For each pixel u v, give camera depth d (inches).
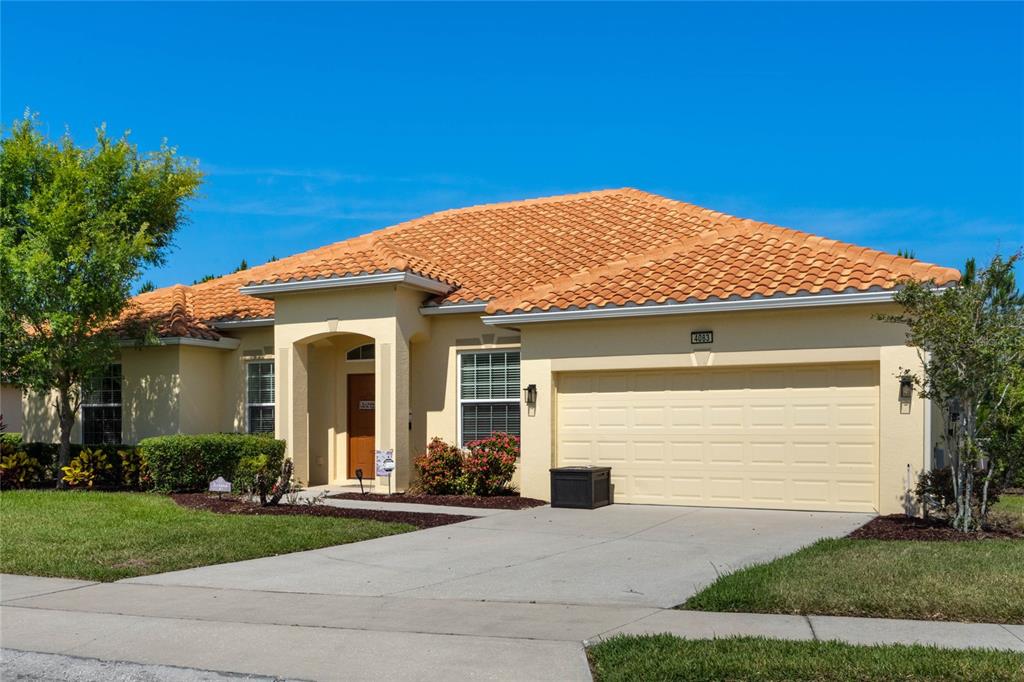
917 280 505.7
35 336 705.6
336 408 754.2
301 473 709.9
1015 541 425.4
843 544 418.9
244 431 775.1
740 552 419.5
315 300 701.3
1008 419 462.3
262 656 271.3
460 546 450.0
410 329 685.3
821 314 545.3
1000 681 230.4
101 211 721.0
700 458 582.9
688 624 297.0
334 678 250.2
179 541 457.4
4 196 717.9
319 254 810.2
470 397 692.1
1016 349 429.4
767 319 559.2
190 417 753.6
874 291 521.7
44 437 832.3
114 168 725.9
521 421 628.4
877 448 536.4
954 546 408.5
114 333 737.0
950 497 477.7
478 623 304.8
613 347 600.7
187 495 647.8
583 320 604.1
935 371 452.4
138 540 459.2
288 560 420.2
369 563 410.6
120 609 331.0
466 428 692.7
